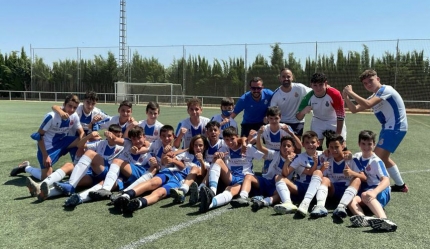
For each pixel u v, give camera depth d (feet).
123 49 96.48
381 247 9.21
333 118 17.26
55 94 93.61
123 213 11.58
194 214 11.63
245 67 82.64
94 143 15.37
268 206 12.52
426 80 69.46
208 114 58.23
